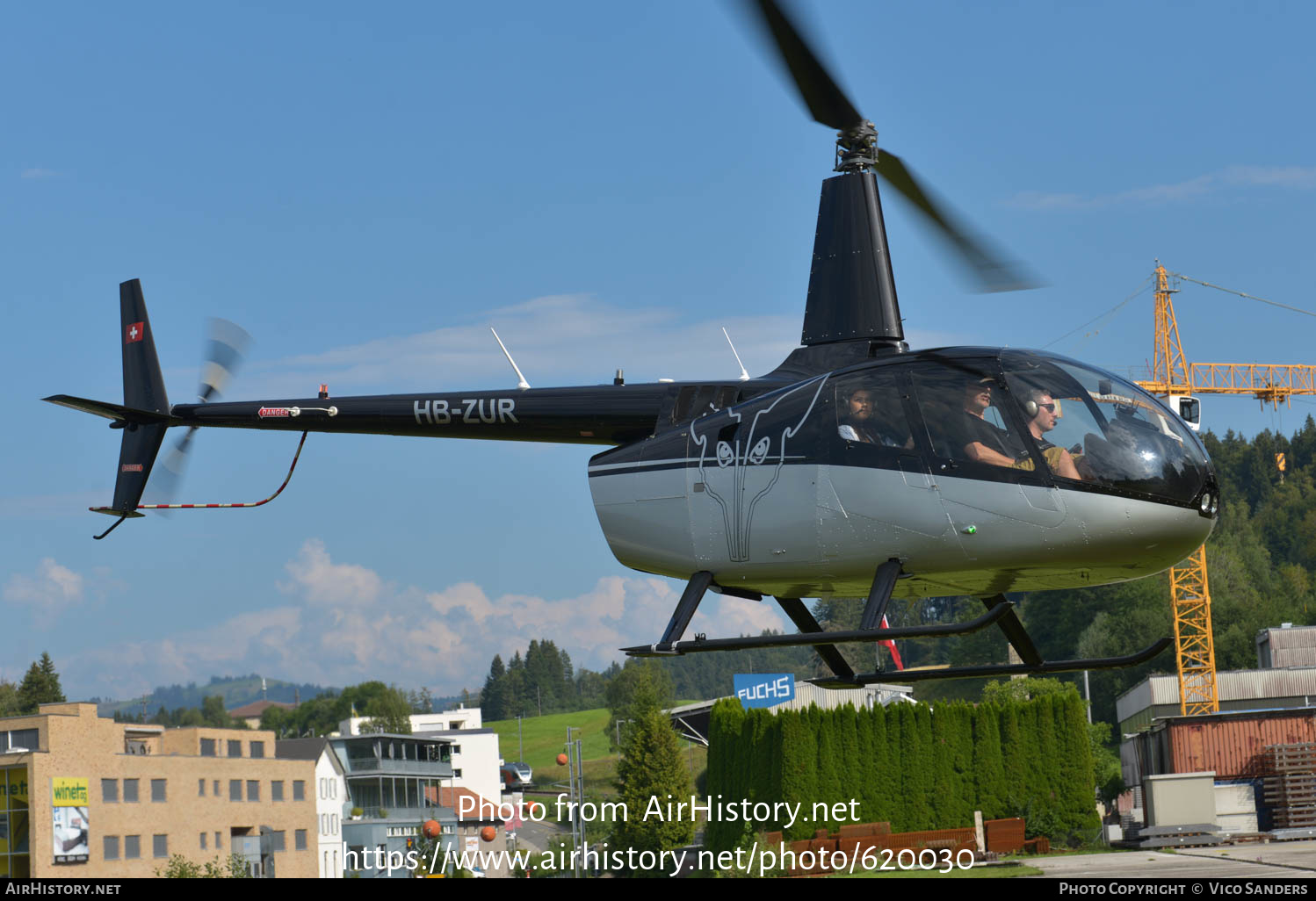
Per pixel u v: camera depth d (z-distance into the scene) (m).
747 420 11.71
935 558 10.91
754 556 11.56
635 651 11.52
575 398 13.88
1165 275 77.00
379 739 73.62
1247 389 76.56
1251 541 119.94
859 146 12.48
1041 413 10.65
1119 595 97.69
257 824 63.00
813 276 12.56
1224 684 66.75
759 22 10.42
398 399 15.28
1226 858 27.73
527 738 169.00
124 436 18.97
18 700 128.62
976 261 11.31
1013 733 43.75
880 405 11.03
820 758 43.16
